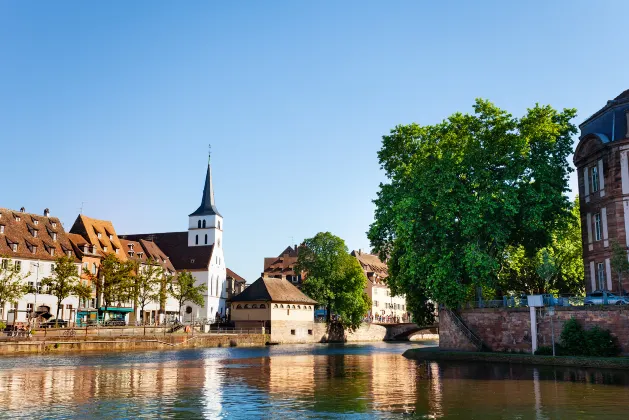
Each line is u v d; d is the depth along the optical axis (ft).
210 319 391.65
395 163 190.08
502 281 204.33
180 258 430.20
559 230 176.14
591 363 127.75
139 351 220.43
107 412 80.64
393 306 530.27
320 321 368.68
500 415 76.28
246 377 123.03
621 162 153.69
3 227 270.87
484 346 160.76
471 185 161.38
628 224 151.33
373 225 185.98
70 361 164.66
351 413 79.05
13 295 226.79
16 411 81.41
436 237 164.55
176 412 80.74
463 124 172.45
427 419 74.43
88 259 307.37
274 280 344.28
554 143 167.43
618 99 161.48
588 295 151.74
